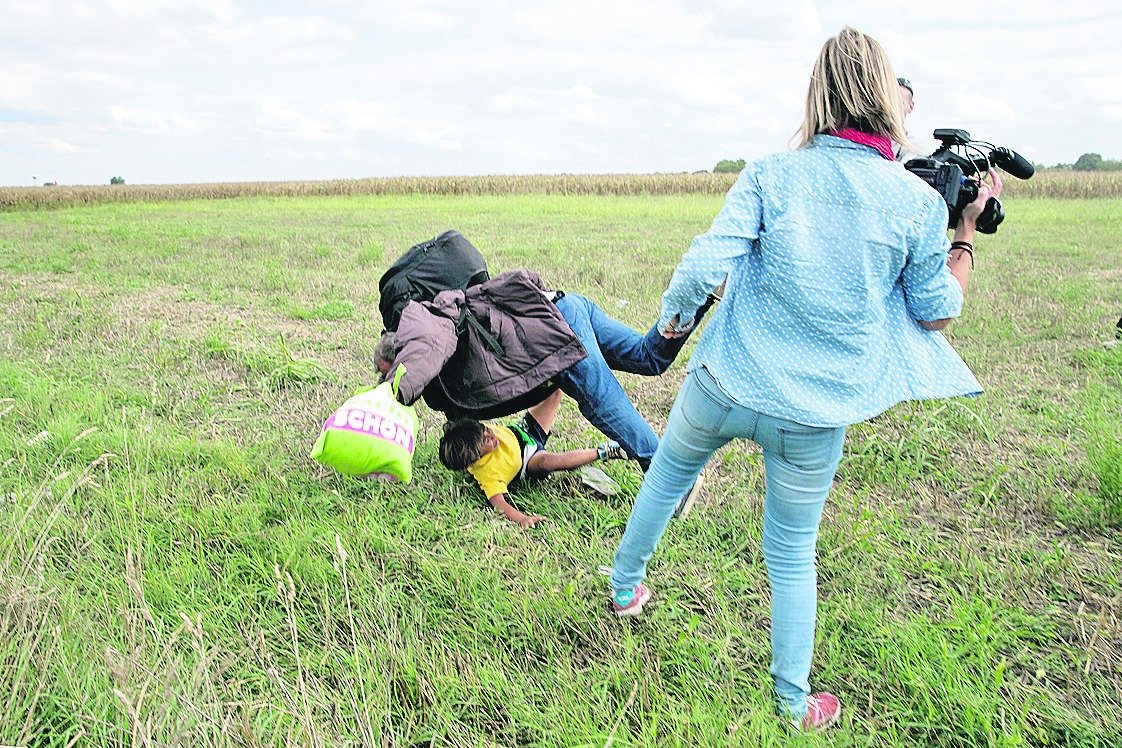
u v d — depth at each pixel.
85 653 2.63
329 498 3.99
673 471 2.73
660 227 19.95
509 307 3.64
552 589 3.25
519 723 2.59
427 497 4.10
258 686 2.64
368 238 16.62
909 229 2.27
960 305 2.39
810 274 2.29
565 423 5.12
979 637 2.92
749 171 2.39
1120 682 2.80
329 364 6.61
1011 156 2.89
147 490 3.89
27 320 7.93
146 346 6.96
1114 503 3.92
